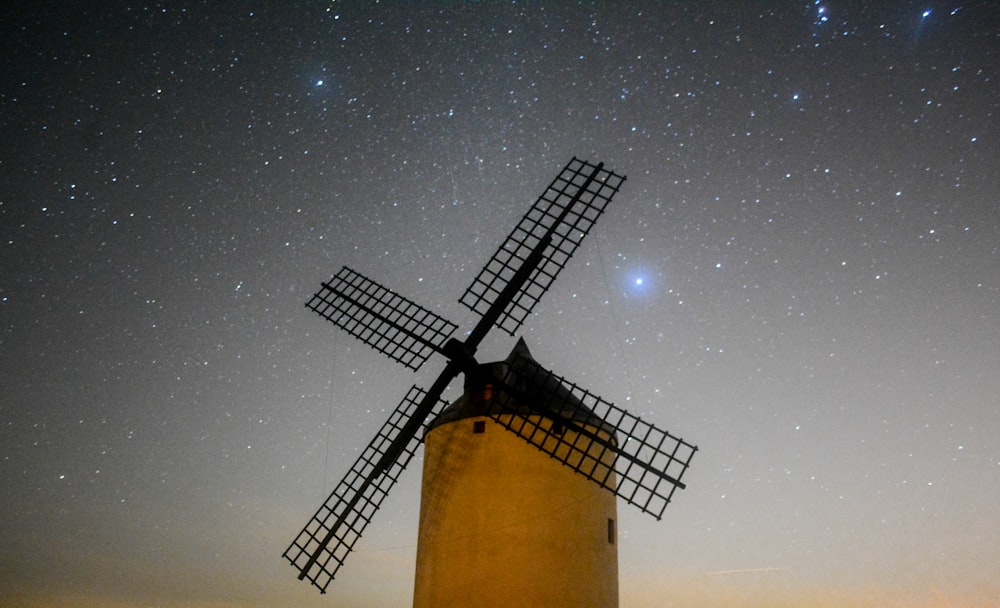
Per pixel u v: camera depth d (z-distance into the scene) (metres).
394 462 9.91
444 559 9.02
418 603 9.20
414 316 10.59
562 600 8.66
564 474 9.23
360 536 9.51
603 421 9.22
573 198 10.80
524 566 8.70
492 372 9.66
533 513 8.95
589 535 9.10
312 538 9.70
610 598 9.12
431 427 9.96
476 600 8.66
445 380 9.91
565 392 9.73
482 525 8.96
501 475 9.12
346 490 9.89
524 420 9.15
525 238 10.61
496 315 10.05
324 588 9.30
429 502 9.49
